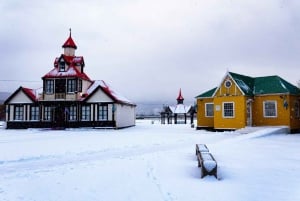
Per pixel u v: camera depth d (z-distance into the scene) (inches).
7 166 449.4
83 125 1477.6
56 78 1515.7
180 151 596.4
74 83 1504.7
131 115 1763.0
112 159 505.0
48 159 513.7
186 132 1174.3
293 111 1131.9
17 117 1549.0
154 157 519.8
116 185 329.1
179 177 365.1
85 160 500.4
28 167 440.5
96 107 1472.7
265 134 903.1
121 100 1544.0
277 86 1144.8
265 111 1150.3
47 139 895.7
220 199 277.0
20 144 747.4
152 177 365.4
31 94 1560.0
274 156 511.5
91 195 293.9
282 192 297.4
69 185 331.3
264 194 291.1
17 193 302.5
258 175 369.1
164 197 283.9
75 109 1496.1
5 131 1336.1
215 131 1187.3
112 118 1450.5
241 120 1119.0
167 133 1122.7
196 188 314.8
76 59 1636.3
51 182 345.4
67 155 557.9
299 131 1159.0
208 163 359.9
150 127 1636.3
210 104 1300.4
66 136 1017.5
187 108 2197.3
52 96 1509.6
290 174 373.4
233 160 471.2
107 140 848.3
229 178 357.4
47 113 1528.1
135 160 490.6
